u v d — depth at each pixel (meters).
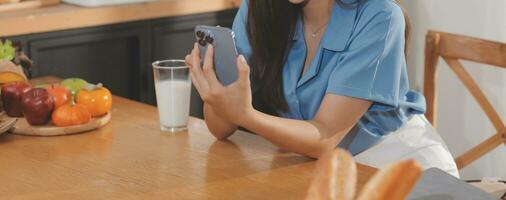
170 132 1.87
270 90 1.94
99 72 3.04
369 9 1.79
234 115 1.65
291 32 1.92
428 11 3.24
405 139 2.02
